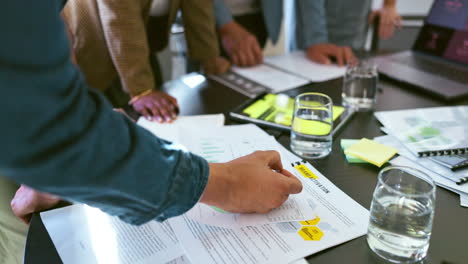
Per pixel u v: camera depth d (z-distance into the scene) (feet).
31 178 1.21
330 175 2.51
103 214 2.17
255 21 6.20
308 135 2.68
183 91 3.92
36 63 1.09
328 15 5.87
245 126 3.17
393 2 5.40
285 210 2.17
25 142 1.13
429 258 1.82
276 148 2.83
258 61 4.73
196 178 1.77
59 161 1.22
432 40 4.51
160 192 1.61
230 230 2.02
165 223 2.09
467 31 4.13
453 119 3.18
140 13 3.82
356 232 2.00
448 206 2.19
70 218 2.14
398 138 2.89
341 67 4.53
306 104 2.76
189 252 1.88
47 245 1.94
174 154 1.70
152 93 3.68
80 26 3.82
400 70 4.15
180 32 8.46
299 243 1.92
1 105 1.05
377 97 3.71
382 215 1.81
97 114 1.33
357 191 2.35
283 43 7.72
